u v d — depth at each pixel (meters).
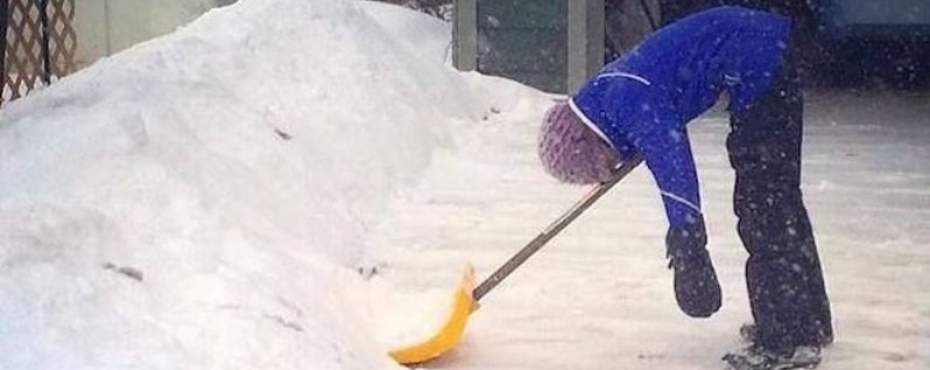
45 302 3.93
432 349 4.72
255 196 5.81
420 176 7.78
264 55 8.02
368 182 7.16
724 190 7.66
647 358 4.86
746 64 4.48
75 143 5.48
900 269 6.03
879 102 11.78
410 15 13.46
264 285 4.59
